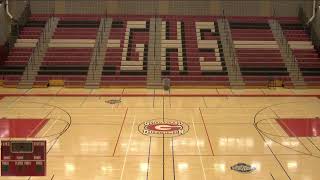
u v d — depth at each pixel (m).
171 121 15.70
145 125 15.15
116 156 12.04
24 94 20.27
